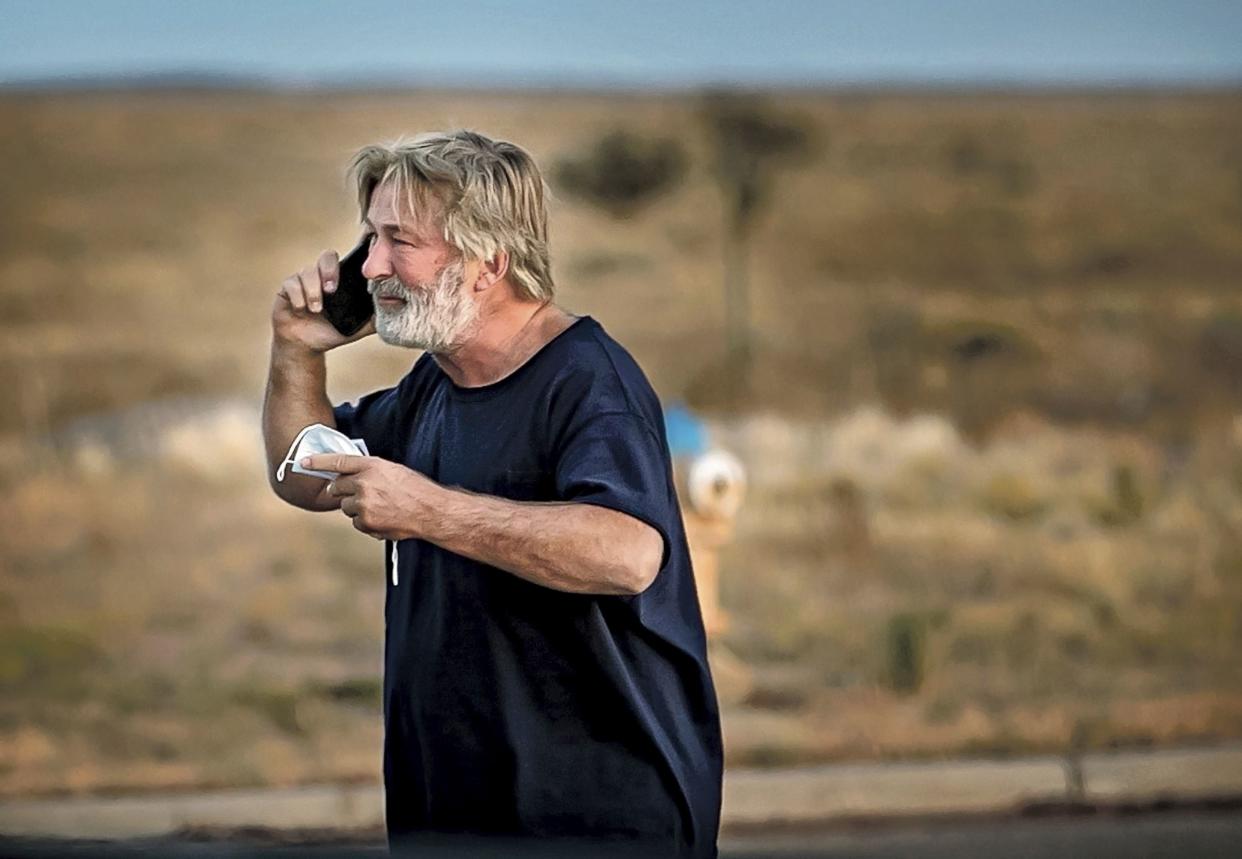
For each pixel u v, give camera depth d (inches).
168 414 1295.5
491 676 261.3
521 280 266.5
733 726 549.3
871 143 4082.2
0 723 555.8
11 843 297.9
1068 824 479.5
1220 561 778.8
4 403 1667.1
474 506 251.3
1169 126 4320.9
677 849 264.1
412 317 265.4
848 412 1662.2
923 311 2529.5
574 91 4771.2
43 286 2903.5
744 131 2615.7
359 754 524.7
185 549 851.4
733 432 1215.6
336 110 4507.9
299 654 646.5
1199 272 3221.0
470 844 264.7
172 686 599.2
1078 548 790.5
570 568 247.8
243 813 474.9
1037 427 1438.2
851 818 490.3
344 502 254.1
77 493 970.1
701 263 2994.6
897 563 791.7
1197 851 444.5
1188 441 1309.1
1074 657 637.3
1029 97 4699.8
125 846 299.6
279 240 3356.3
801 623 668.7
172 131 4178.2
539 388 264.1
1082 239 3403.1
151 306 2785.4
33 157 3885.3
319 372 287.7
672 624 266.5
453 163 263.0
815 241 3265.3
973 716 554.9
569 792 262.1
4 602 733.9
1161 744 537.0
